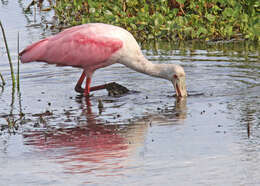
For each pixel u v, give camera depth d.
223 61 15.18
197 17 18.23
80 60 12.72
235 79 13.44
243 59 15.34
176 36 18.66
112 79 14.17
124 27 19.11
